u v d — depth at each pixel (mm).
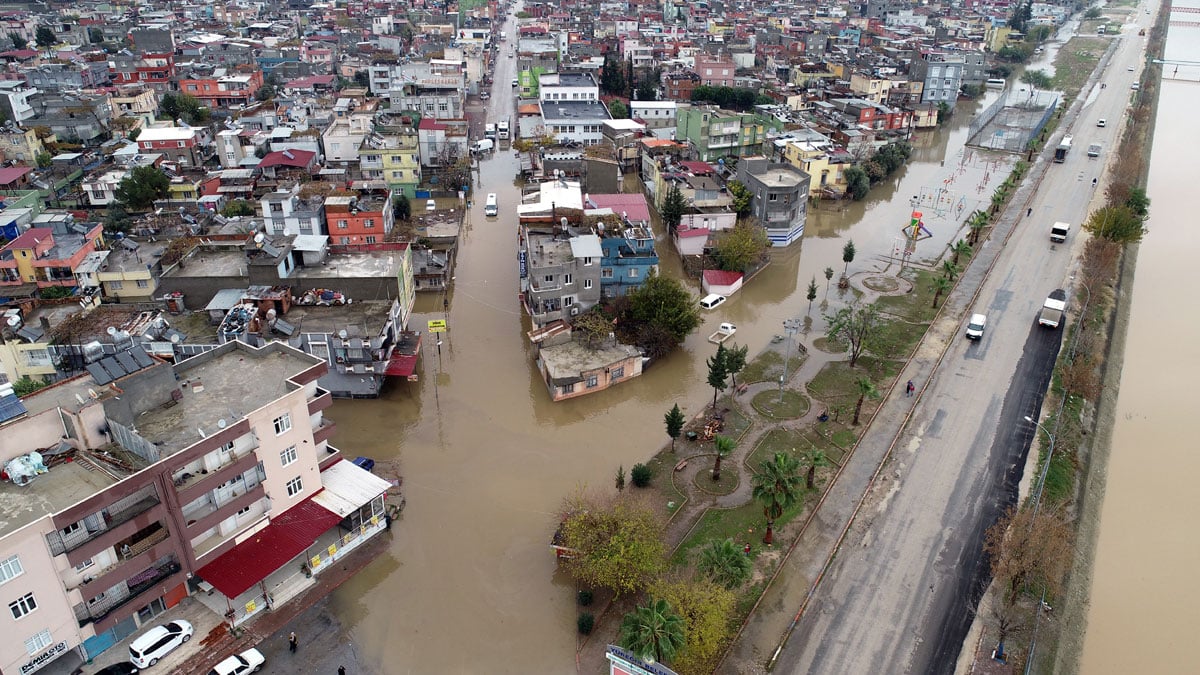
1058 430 81562
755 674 54312
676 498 71688
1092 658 58031
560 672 55688
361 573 63938
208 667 54812
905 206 153375
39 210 116375
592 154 160500
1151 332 107875
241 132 157625
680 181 140000
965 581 62594
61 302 88625
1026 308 108375
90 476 53344
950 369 93312
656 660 50656
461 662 56281
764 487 62562
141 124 173750
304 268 94000
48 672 51656
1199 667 57500
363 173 148500
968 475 74938
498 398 88500
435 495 73000
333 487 67062
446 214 141875
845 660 55688
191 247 99062
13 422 53375
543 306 95062
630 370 91250
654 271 103375
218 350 68000
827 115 194375
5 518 49062
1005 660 55781
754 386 90188
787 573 63125
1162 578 65688
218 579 57438
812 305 111188
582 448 80125
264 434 60031
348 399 87625
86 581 51625
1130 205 134000
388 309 89438
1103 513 73312
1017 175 163375
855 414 82688
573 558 62781
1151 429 86188
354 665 55719
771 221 129875
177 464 53938
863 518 69312
